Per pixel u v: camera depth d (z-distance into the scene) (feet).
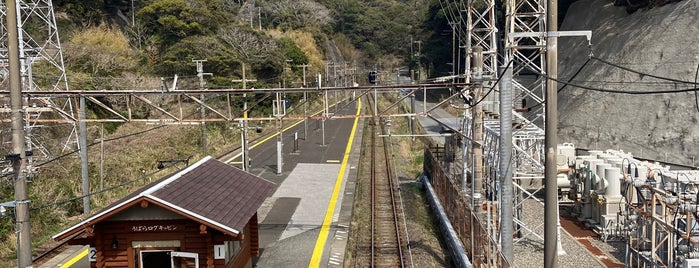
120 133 92.89
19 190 25.61
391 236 52.95
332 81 207.62
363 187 77.61
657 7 101.60
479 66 44.75
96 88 98.63
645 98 89.25
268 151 101.60
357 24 310.24
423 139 136.56
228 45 142.51
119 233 29.14
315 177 77.82
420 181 81.87
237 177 38.99
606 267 42.47
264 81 140.36
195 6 148.05
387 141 124.67
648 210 40.81
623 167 51.21
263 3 243.40
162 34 135.54
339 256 43.62
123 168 73.20
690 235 33.73
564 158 53.83
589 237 51.39
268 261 42.16
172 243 29.37
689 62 84.99
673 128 81.51
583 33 26.09
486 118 62.95
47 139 72.64
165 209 28.89
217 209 30.27
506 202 32.35
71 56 107.24
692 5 90.48
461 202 45.50
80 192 61.11
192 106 113.29
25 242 25.77
